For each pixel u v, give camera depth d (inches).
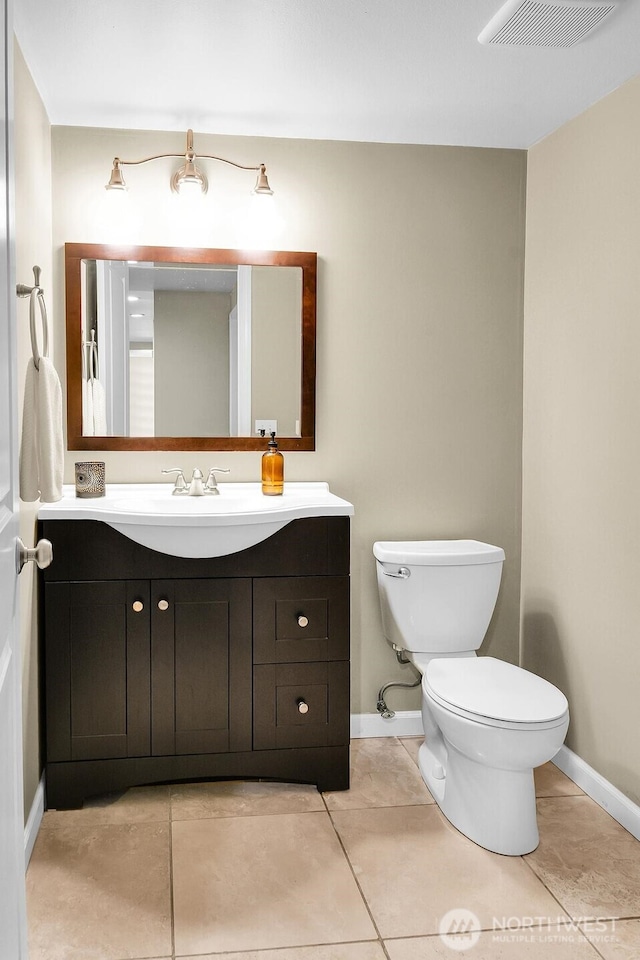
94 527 94.9
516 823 87.5
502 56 88.5
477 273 119.5
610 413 97.7
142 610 96.2
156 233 111.7
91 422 111.5
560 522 111.0
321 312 116.3
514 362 121.4
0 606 46.4
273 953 71.0
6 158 48.8
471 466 121.4
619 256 95.5
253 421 115.0
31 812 87.7
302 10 78.6
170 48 86.7
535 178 117.4
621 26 81.3
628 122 93.7
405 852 87.7
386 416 118.8
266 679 99.7
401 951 71.3
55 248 109.3
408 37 84.4
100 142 109.5
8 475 50.3
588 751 103.7
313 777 101.7
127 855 86.6
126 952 70.8
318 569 99.8
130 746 97.3
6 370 49.1
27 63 89.1
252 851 87.6
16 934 52.5
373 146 115.8
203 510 105.4
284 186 114.2
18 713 55.8
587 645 103.8
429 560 107.3
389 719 121.3
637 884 82.1
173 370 112.8
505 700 87.5
